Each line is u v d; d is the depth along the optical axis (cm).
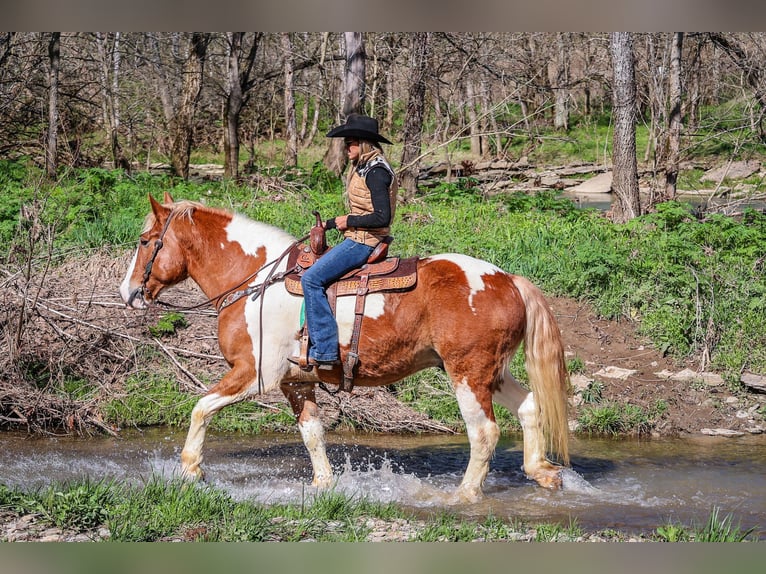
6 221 1247
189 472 659
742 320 1068
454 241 1309
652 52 2244
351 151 635
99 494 575
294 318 652
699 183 2720
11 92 2378
